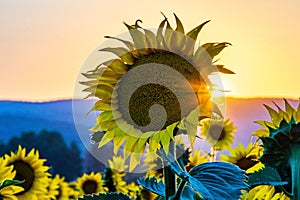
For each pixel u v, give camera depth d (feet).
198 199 4.44
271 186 5.42
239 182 4.12
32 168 12.42
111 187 12.48
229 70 4.41
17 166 12.35
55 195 12.99
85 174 13.89
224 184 4.09
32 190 12.34
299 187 5.12
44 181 12.42
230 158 8.05
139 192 11.62
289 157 5.16
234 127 9.39
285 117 5.69
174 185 4.45
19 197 12.21
